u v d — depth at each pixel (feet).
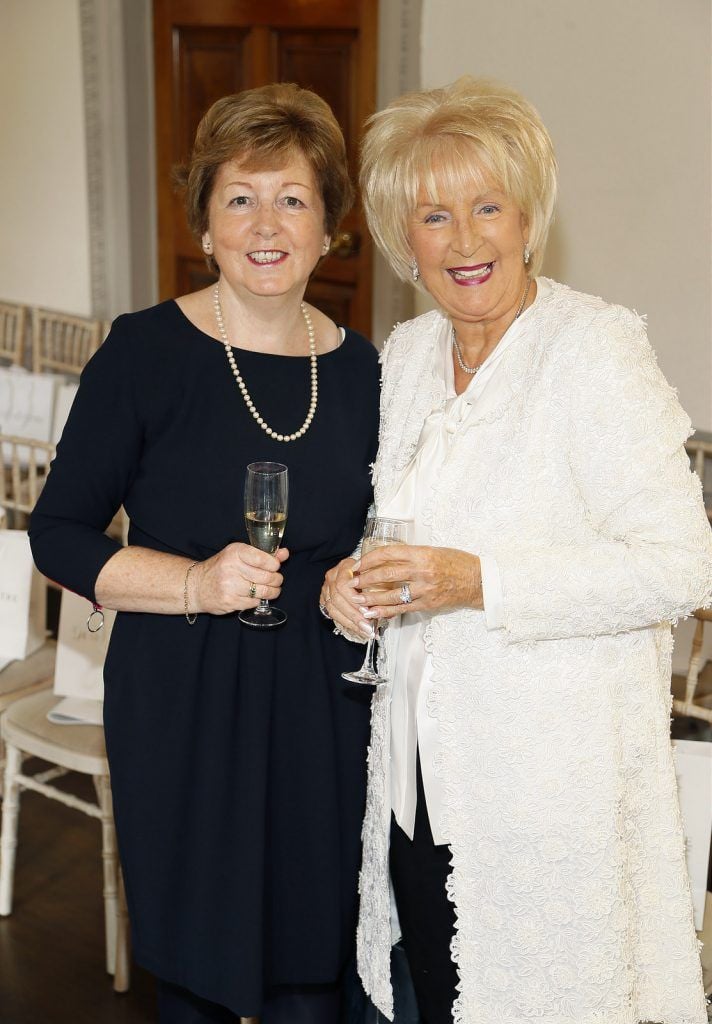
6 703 9.78
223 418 6.30
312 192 6.10
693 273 12.46
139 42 17.69
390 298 15.80
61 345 18.83
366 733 6.66
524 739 5.52
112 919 8.98
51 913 9.96
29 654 10.39
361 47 15.38
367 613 5.49
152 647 6.25
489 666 5.54
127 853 6.45
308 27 15.87
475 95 5.50
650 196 12.60
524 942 5.65
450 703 5.66
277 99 5.99
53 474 6.23
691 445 12.23
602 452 5.25
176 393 6.24
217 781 6.24
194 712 6.24
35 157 19.08
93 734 9.02
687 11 11.83
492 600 5.29
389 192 5.70
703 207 12.19
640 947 5.90
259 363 6.40
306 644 6.39
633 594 5.23
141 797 6.33
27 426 15.08
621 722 5.62
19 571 9.70
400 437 6.24
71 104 18.22
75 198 18.72
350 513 6.51
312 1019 7.12
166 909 6.45
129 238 18.54
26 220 19.60
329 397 6.56
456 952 5.85
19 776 9.50
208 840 6.29
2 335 19.56
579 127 13.01
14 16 18.57
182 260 18.70
